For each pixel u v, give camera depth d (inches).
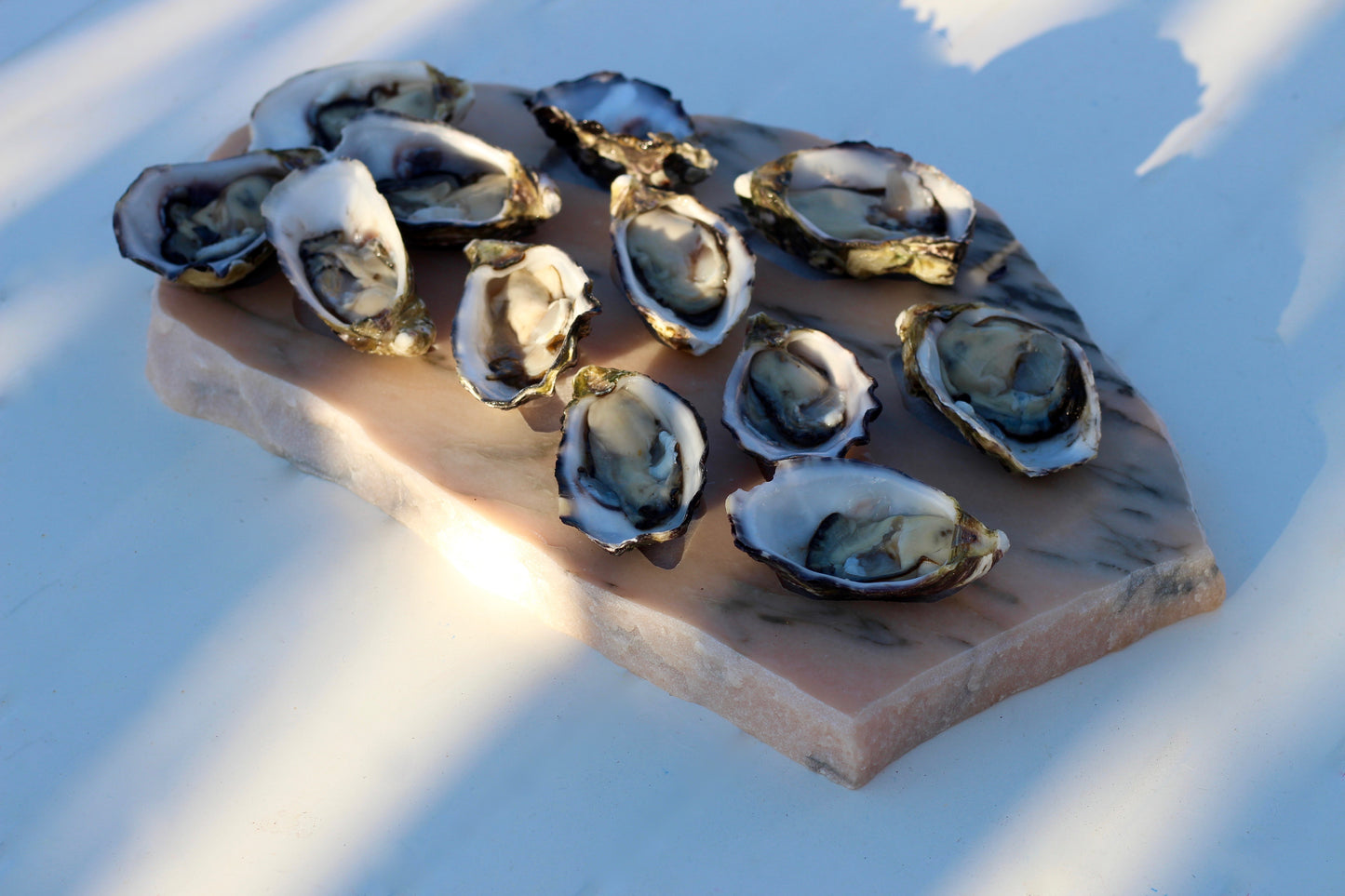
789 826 31.1
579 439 32.7
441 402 34.0
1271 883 30.7
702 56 41.4
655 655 32.1
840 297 35.5
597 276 35.6
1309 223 37.8
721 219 34.9
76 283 36.9
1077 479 33.3
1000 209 38.4
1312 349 36.0
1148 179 38.8
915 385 33.6
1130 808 31.3
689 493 32.3
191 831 31.3
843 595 31.4
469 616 32.9
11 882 31.0
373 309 34.4
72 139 39.7
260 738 31.9
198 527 33.8
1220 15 41.6
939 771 31.5
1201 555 32.6
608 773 31.6
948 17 41.9
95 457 34.5
